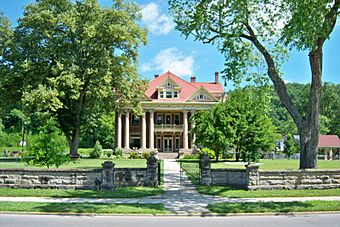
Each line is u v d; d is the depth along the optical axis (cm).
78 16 4081
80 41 4028
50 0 4059
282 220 1148
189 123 6556
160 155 6028
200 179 2023
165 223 1095
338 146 7038
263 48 1995
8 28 4153
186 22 1942
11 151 6412
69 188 1797
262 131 3859
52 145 2027
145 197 1606
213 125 3984
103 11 4150
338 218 1182
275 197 1630
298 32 1620
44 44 4019
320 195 1662
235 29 1862
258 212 1265
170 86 6512
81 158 4938
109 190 1772
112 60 4150
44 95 3488
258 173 1806
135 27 4184
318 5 1556
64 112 4384
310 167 1895
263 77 2189
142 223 1093
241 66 1977
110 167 1808
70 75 3697
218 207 1332
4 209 1272
